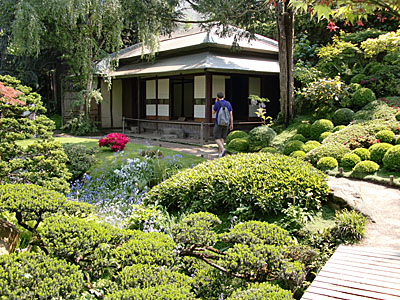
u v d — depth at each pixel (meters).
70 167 7.79
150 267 2.70
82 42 14.48
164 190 5.50
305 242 4.17
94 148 9.30
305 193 4.85
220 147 9.46
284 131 10.39
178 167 7.86
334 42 13.31
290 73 11.12
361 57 12.27
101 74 15.55
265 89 15.05
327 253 3.91
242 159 5.71
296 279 3.12
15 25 13.38
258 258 3.01
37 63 19.12
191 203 5.25
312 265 3.69
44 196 3.40
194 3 12.76
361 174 6.43
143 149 9.64
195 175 5.52
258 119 14.84
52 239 2.88
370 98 9.75
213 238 3.51
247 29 12.70
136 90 17.45
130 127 17.19
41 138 5.40
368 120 8.52
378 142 7.26
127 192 6.59
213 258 3.53
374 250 3.41
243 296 2.51
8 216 3.60
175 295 2.36
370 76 10.76
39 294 2.18
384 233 4.17
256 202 4.76
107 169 7.79
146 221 4.59
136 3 13.12
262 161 5.53
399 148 6.36
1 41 18.00
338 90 10.09
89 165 8.06
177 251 3.41
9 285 2.21
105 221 4.39
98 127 17.16
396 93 9.96
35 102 5.42
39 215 3.31
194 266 3.47
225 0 11.50
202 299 2.98
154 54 15.05
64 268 2.48
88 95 14.67
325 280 2.66
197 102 13.99
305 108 11.30
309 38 16.77
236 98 14.66
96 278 3.12
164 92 15.52
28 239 3.53
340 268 2.91
